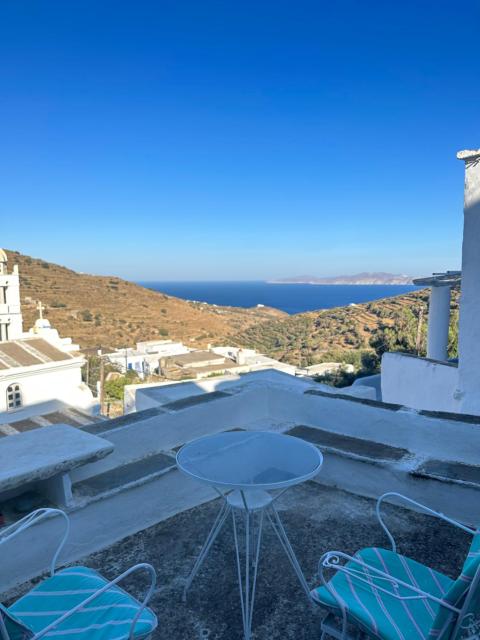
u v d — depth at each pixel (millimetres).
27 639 1476
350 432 4113
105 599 1872
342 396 4297
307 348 55344
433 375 7180
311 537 3121
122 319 82375
